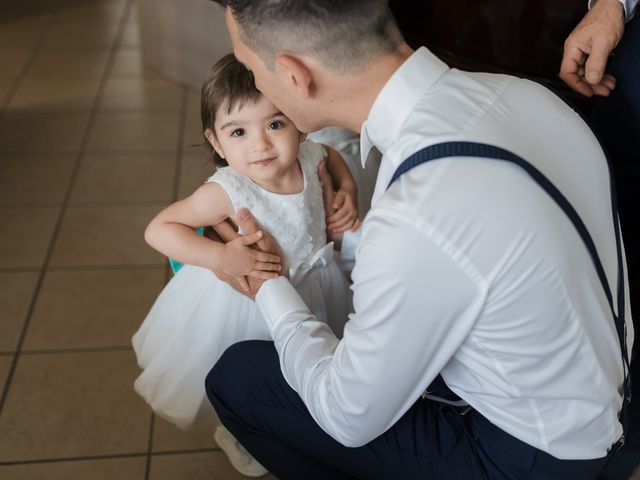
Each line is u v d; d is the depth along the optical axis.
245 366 1.30
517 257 0.90
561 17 1.83
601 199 1.04
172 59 3.55
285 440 1.30
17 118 3.23
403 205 0.91
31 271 2.36
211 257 1.33
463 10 1.96
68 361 2.03
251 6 0.95
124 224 2.60
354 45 0.96
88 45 3.93
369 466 1.21
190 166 2.96
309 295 1.47
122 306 2.23
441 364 0.99
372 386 1.00
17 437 1.80
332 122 1.09
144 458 1.76
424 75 0.99
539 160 0.96
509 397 1.01
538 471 1.06
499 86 1.02
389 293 0.92
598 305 0.98
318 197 1.50
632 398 1.35
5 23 4.16
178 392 1.56
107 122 3.24
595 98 1.59
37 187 2.78
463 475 1.13
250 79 1.28
